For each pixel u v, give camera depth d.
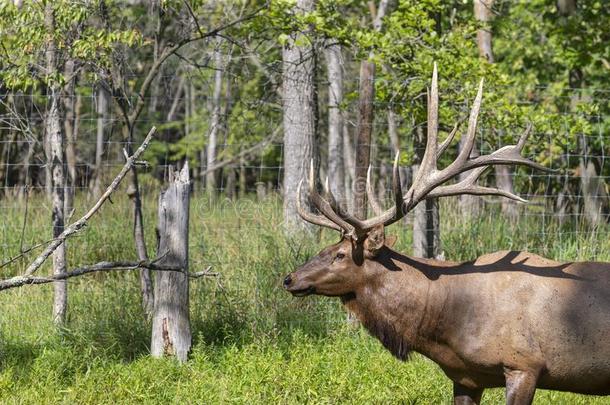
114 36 11.86
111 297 12.52
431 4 13.51
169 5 12.57
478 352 8.51
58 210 12.43
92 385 9.79
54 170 12.46
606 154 20.36
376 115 16.80
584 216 16.03
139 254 12.92
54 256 12.39
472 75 13.60
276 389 9.73
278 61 14.23
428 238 13.34
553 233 14.70
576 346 8.34
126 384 9.79
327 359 10.95
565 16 19.64
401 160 15.48
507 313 8.42
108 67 12.32
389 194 16.50
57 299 12.37
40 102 19.83
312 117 15.67
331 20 13.48
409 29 13.49
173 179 11.30
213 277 12.80
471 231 14.22
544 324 8.35
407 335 8.81
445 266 8.84
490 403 9.96
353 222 8.69
